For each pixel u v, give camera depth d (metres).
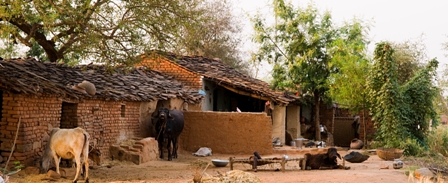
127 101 20.19
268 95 27.77
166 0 16.20
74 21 15.61
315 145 28.11
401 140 23.61
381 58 25.20
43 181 12.52
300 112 33.69
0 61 15.86
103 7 16.03
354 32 31.66
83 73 20.12
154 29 16.44
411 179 13.89
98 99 17.77
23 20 15.66
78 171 12.72
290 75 31.33
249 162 15.87
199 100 26.31
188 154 22.86
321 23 31.11
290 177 13.85
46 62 19.06
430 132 26.48
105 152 18.41
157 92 22.73
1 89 13.65
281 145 27.52
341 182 12.91
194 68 28.20
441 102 37.06
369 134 30.23
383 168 16.97
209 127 23.45
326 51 30.50
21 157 13.80
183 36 17.48
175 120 20.73
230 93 32.62
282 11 31.22
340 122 33.88
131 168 16.83
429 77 26.08
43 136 15.02
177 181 13.22
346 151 25.95
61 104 16.03
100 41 16.48
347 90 27.20
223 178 11.88
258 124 23.31
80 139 12.87
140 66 26.45
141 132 21.75
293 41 30.86
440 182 14.00
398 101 24.45
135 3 16.03
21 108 13.88
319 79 30.09
